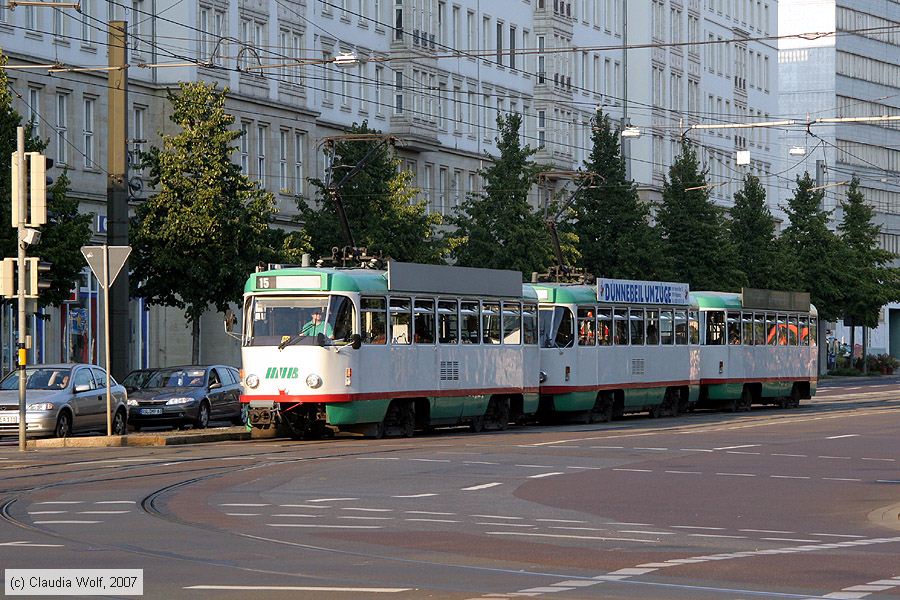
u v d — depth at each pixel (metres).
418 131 95.81
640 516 25.72
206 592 16.42
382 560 19.41
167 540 21.39
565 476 33.28
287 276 44.91
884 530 24.00
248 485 30.45
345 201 72.12
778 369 71.88
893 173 185.12
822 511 26.84
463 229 83.81
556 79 114.31
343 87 90.50
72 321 69.38
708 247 100.50
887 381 118.62
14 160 40.00
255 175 80.62
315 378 43.94
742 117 154.12
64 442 42.28
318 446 41.78
